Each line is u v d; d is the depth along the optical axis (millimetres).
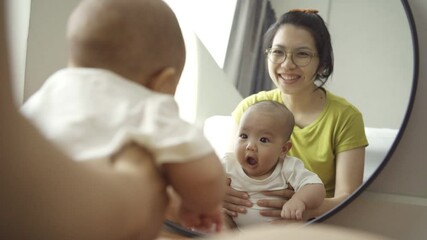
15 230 277
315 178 749
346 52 737
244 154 769
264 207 757
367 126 731
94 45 474
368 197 757
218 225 502
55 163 275
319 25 747
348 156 738
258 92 772
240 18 784
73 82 436
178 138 421
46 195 273
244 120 772
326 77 747
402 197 751
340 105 741
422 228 749
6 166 261
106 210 291
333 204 740
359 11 731
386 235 755
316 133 751
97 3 484
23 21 832
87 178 288
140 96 445
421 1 732
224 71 784
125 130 397
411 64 713
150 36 486
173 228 738
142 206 332
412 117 743
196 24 797
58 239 281
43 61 847
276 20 767
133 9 484
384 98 724
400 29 716
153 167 395
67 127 393
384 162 725
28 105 427
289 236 269
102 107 419
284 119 761
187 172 427
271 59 767
